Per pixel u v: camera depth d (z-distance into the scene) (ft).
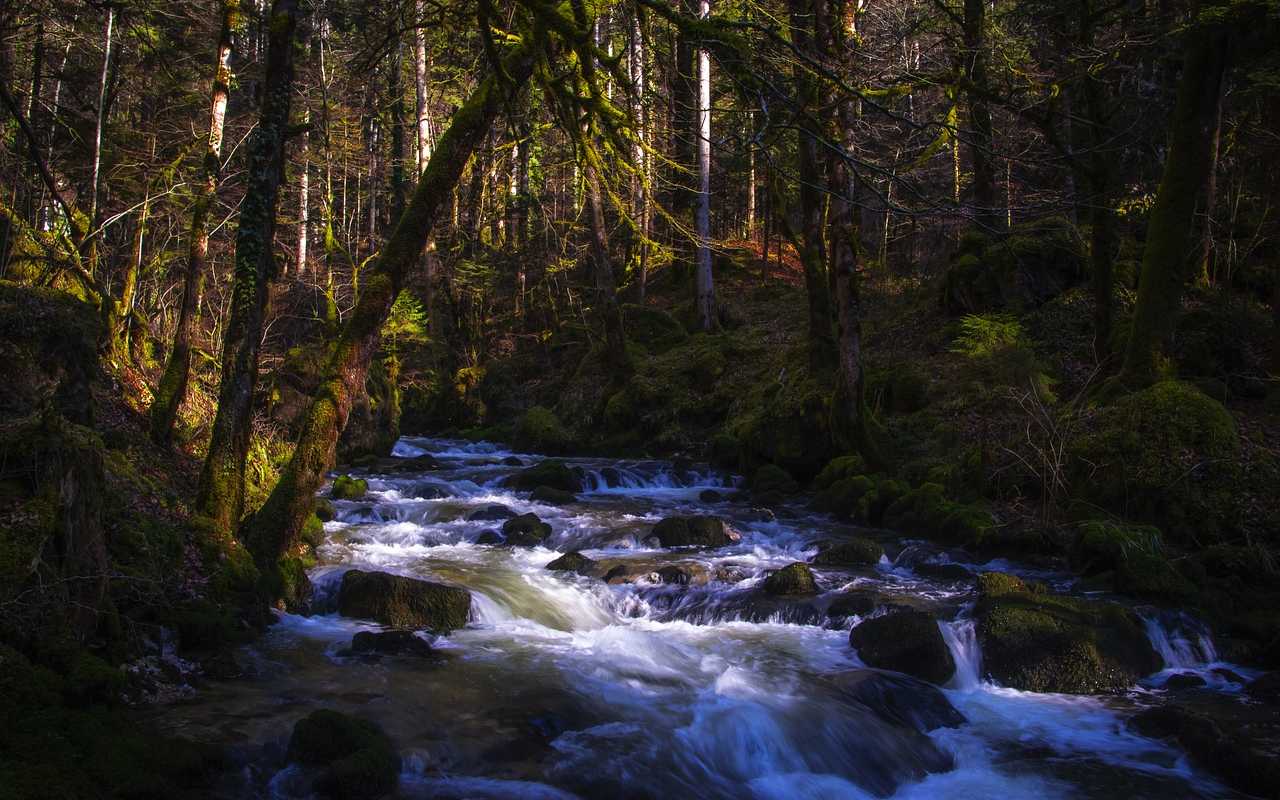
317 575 31.71
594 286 113.50
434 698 21.76
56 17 46.91
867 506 45.88
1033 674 26.37
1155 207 45.78
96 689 18.06
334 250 100.89
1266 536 34.83
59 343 28.25
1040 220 61.52
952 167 60.29
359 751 17.85
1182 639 28.96
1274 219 53.98
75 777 15.14
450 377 101.04
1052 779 20.93
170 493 29.25
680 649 27.40
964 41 41.91
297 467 29.76
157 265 53.83
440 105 108.47
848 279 49.75
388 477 59.67
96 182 48.03
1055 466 40.47
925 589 33.06
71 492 19.92
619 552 40.09
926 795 20.33
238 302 28.89
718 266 112.57
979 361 56.70
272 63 28.76
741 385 74.18
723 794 19.06
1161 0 51.26
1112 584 32.94
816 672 25.68
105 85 48.57
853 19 40.47
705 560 37.91
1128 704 25.13
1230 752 20.86
